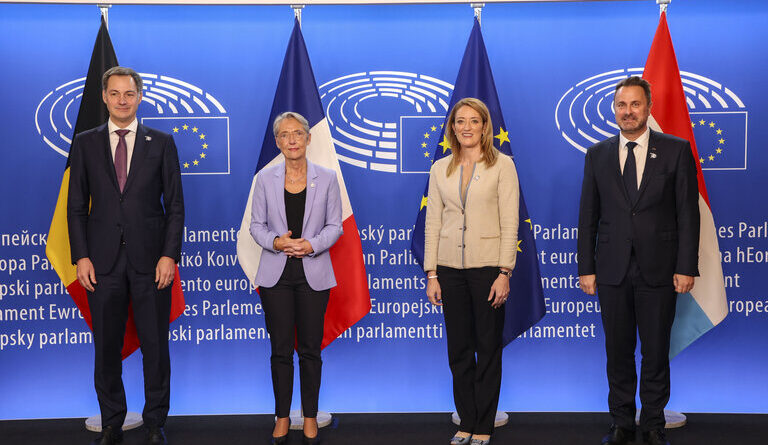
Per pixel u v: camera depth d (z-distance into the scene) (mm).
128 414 3717
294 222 3203
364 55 3834
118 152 3203
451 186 3139
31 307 3771
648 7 3770
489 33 3826
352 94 3832
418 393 3887
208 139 3807
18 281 3758
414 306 3861
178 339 3848
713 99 3740
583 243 3285
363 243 3848
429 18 3822
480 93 3555
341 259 3631
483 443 3197
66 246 3541
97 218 3168
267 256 3213
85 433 3527
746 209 3740
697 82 3748
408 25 3828
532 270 3582
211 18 3805
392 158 3832
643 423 3260
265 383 3877
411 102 3824
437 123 3820
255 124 3814
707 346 3809
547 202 3820
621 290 3184
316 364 3264
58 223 3533
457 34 3824
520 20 3816
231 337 3855
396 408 3887
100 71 3496
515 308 3596
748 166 3732
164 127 3803
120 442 3340
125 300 3238
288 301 3215
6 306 3762
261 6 3816
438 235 3225
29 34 3746
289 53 3586
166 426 3625
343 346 3885
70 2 3486
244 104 3811
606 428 3547
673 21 3754
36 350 3785
